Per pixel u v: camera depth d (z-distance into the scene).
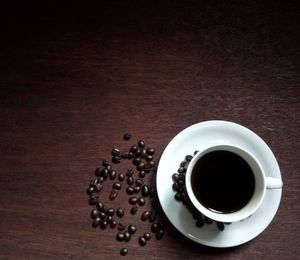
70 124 0.69
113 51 0.71
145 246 0.66
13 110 0.70
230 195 0.62
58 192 0.68
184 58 0.70
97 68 0.70
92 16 0.72
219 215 0.59
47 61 0.71
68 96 0.70
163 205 0.63
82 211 0.67
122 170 0.68
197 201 0.59
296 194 0.66
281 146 0.68
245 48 0.70
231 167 0.62
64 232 0.67
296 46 0.70
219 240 0.63
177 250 0.66
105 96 0.70
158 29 0.71
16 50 0.71
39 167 0.68
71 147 0.69
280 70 0.70
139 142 0.68
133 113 0.69
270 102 0.69
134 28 0.71
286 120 0.68
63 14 0.72
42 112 0.70
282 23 0.71
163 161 0.64
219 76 0.70
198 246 0.66
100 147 0.68
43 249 0.66
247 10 0.71
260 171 0.59
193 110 0.69
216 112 0.69
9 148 0.69
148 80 0.70
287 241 0.65
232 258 0.65
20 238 0.67
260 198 0.58
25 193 0.68
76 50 0.71
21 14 0.72
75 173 0.68
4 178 0.68
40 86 0.70
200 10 0.71
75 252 0.66
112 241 0.66
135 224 0.66
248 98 0.69
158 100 0.69
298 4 0.71
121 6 0.72
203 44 0.71
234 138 0.64
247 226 0.63
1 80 0.71
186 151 0.64
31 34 0.72
